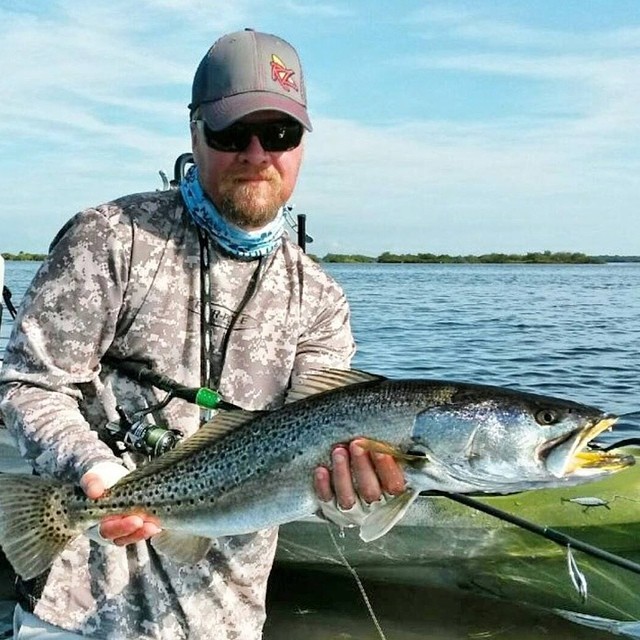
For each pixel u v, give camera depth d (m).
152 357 1.02
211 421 1.00
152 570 1.03
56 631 1.00
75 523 0.96
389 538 1.66
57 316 0.98
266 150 1.01
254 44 1.03
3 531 0.95
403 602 1.62
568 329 5.98
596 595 1.59
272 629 1.53
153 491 0.97
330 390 0.98
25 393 0.97
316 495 0.96
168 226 1.04
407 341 5.26
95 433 0.99
